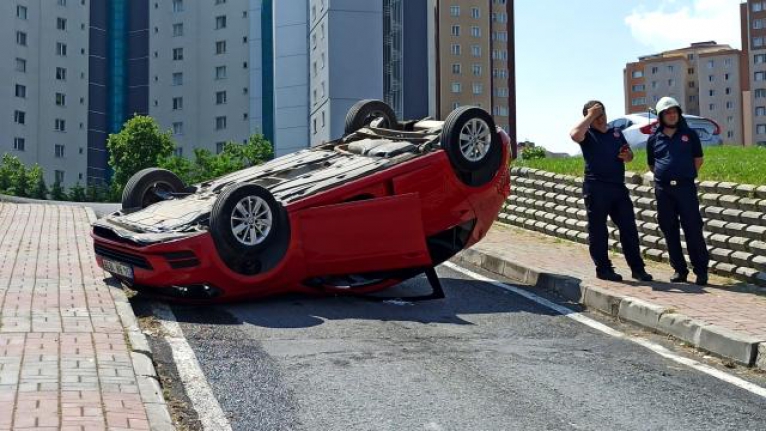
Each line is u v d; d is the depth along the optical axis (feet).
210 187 30.42
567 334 23.56
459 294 29.60
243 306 26.07
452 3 293.43
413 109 206.80
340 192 26.25
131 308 23.48
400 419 15.69
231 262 24.89
